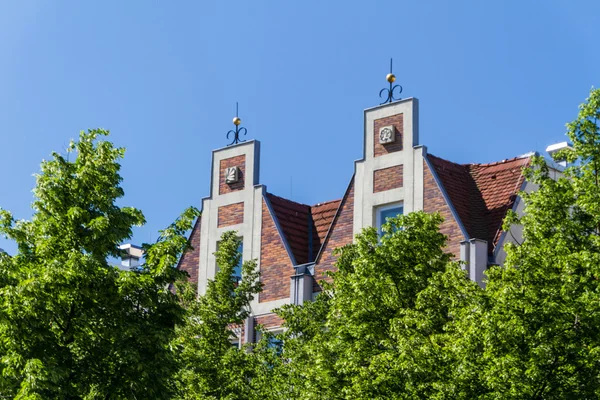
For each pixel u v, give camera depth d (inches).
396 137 1804.9
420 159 1768.0
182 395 1541.6
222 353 1647.4
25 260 1423.5
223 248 1737.2
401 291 1409.9
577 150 1423.5
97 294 1376.7
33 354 1326.3
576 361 1244.5
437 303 1370.6
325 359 1417.3
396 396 1310.3
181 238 1457.9
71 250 1374.3
